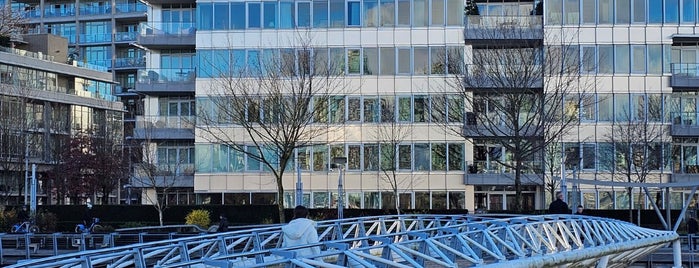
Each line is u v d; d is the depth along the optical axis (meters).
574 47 50.75
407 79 51.91
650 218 47.97
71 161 73.94
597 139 50.72
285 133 40.91
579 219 22.14
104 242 31.77
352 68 52.38
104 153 75.00
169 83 55.31
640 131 49.78
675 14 51.50
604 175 50.66
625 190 50.72
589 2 51.06
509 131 45.22
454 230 17.78
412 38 52.09
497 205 53.47
